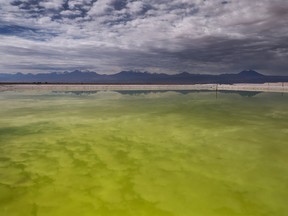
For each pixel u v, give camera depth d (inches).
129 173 223.0
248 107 661.3
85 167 236.2
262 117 500.4
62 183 203.9
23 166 237.9
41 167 235.8
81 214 159.9
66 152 278.5
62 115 524.4
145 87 1768.0
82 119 477.4
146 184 201.6
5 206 169.9
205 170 228.8
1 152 278.2
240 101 824.3
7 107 647.8
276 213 160.1
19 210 165.0
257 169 230.5
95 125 422.0
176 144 309.6
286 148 290.2
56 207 168.2
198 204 171.2
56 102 777.6
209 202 173.8
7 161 251.0
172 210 163.9
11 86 1546.5
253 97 981.2
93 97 976.3
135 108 638.5
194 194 185.2
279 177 213.0
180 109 622.5
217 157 262.2
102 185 200.2
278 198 178.5
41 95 1054.4
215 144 308.0
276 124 426.6
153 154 272.5
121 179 211.2
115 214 159.8
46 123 438.0
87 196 182.9
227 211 162.6
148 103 760.3
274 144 306.0
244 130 383.2
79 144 309.3
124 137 343.6
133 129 392.5
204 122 449.7
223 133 364.5
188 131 378.0
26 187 197.0
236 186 197.5
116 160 254.5
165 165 241.1
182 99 904.9
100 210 164.4
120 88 1678.2
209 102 796.0
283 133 361.4
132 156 266.5
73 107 653.9
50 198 180.4
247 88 1558.8
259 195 183.2
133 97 989.2
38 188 195.5
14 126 412.5
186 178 212.4
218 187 195.6
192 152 279.0
